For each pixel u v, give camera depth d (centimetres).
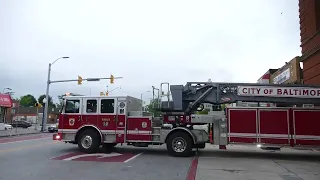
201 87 1377
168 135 1309
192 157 1278
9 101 4406
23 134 3012
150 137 1323
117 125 1352
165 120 1351
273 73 2841
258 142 1262
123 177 838
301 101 1303
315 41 1617
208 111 1420
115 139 1351
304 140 1230
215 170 953
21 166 1001
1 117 4616
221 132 1297
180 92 1368
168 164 1077
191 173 903
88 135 1363
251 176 860
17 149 1510
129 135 1342
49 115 8969
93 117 1377
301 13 1816
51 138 2405
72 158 1194
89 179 806
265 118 1270
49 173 882
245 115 1287
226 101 1347
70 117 1396
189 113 1392
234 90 1352
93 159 1176
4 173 878
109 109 1369
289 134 1245
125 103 1359
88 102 1391
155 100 1399
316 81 1617
